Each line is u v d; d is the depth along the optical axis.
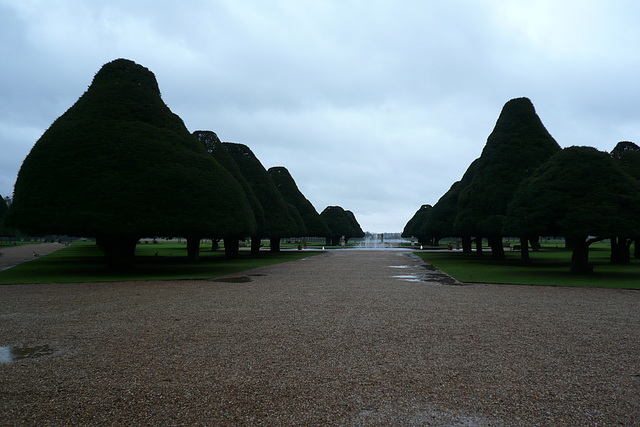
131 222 19.25
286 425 4.11
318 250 56.19
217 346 6.98
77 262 29.98
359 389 5.07
